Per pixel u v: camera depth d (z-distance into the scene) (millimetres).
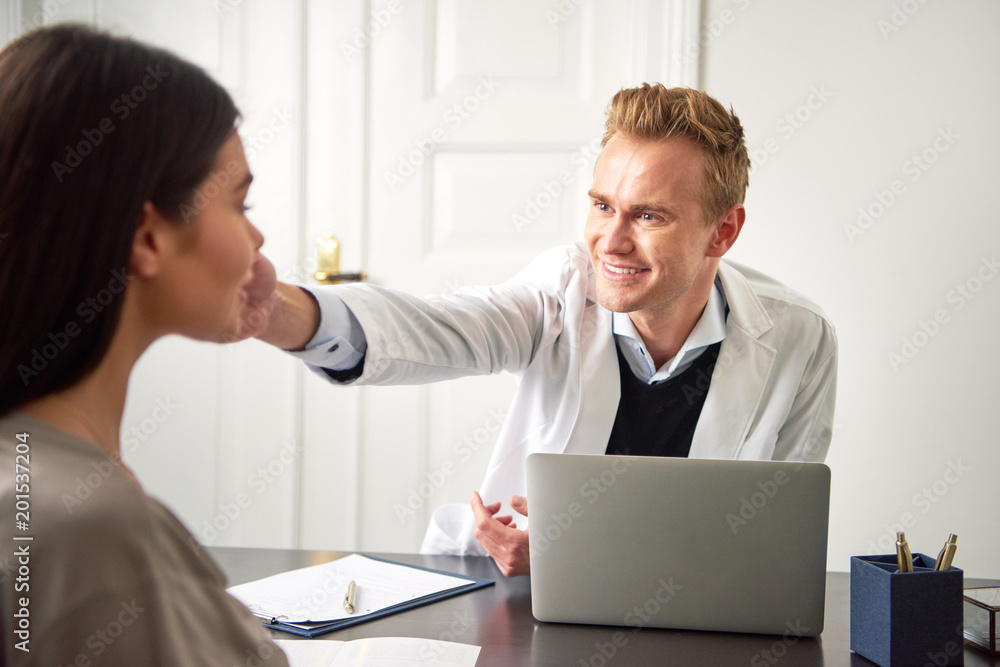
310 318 905
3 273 427
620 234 1077
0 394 427
